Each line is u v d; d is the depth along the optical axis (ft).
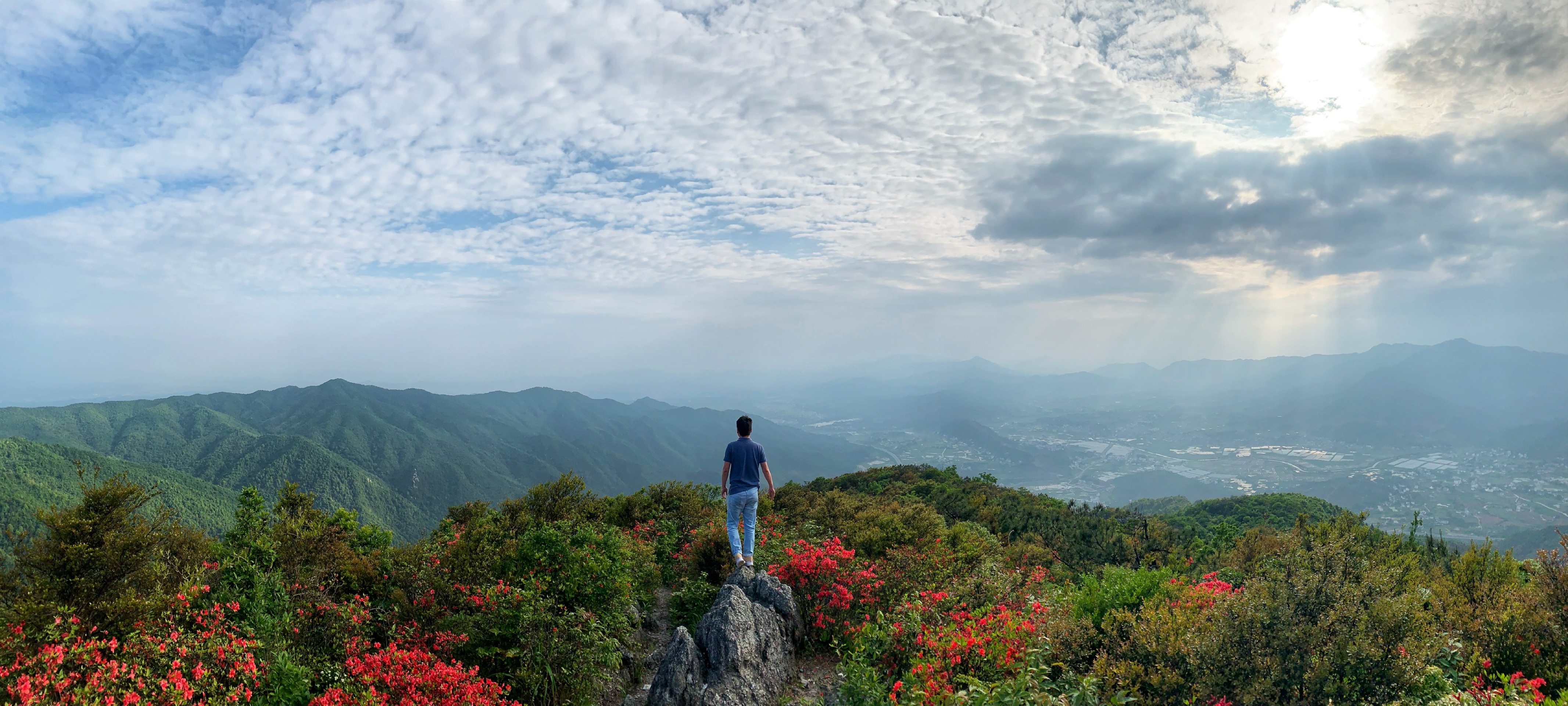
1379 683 14.62
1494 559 23.41
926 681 16.72
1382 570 17.62
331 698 16.79
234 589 21.57
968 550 38.24
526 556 27.40
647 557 37.04
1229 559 40.27
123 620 17.93
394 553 28.43
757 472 31.27
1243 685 15.06
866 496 84.28
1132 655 17.49
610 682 23.53
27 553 18.78
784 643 24.53
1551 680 15.46
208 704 15.64
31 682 14.02
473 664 21.74
